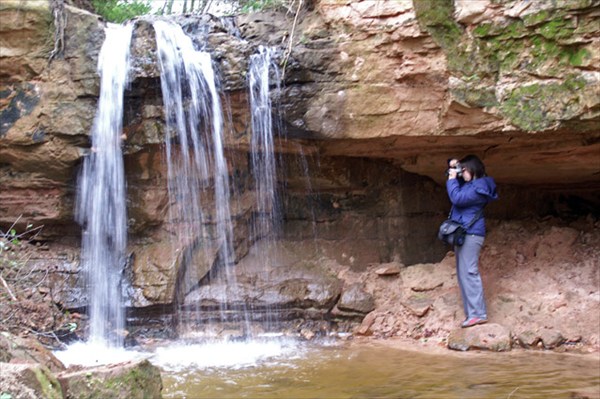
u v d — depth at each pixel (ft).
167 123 24.90
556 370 19.20
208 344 23.91
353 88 23.86
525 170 28.09
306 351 22.66
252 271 27.30
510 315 24.03
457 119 22.93
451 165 24.21
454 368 19.71
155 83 24.70
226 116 24.98
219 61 24.61
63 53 24.82
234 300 26.14
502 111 22.15
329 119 24.16
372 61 23.56
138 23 24.88
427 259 29.40
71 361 21.04
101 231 25.70
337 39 24.02
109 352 22.68
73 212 26.05
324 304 26.30
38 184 25.59
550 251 27.02
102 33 24.90
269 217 28.19
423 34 22.49
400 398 16.56
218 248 26.89
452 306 25.26
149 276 25.50
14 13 24.25
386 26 23.09
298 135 24.58
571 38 20.93
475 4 21.83
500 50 21.98
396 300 26.61
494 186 24.06
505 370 19.29
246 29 25.94
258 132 24.95
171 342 24.35
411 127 23.52
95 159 25.22
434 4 22.21
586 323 22.99
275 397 16.80
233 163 26.63
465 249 23.59
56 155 24.84
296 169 27.55
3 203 25.75
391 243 29.12
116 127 24.91
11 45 24.53
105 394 11.75
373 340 24.52
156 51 24.52
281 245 28.30
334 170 27.94
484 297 25.36
